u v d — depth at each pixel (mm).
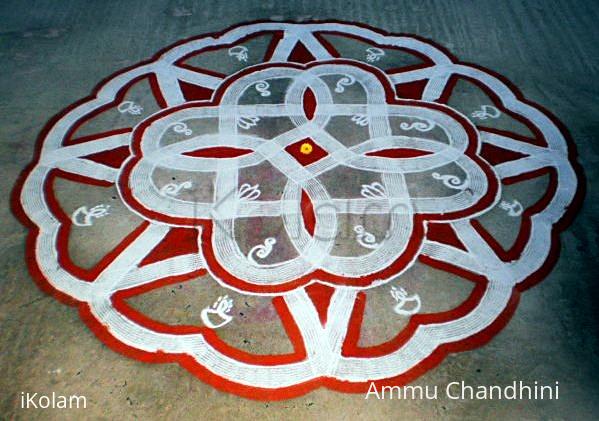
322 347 2975
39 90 4648
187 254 3432
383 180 3883
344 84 4707
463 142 4188
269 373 2875
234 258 3400
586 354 2953
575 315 3125
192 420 2691
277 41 5211
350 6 5691
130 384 2826
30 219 3641
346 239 3506
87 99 4570
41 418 2682
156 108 4484
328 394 2789
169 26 5410
